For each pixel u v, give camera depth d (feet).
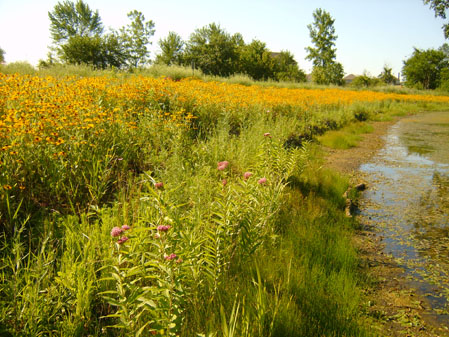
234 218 9.81
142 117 20.02
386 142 41.60
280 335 8.08
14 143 11.12
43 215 10.82
